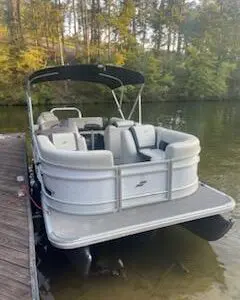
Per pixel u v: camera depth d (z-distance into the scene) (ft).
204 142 28.58
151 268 10.21
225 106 60.54
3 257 8.20
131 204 9.99
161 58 73.51
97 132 15.97
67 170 9.51
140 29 74.02
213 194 11.08
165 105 60.95
